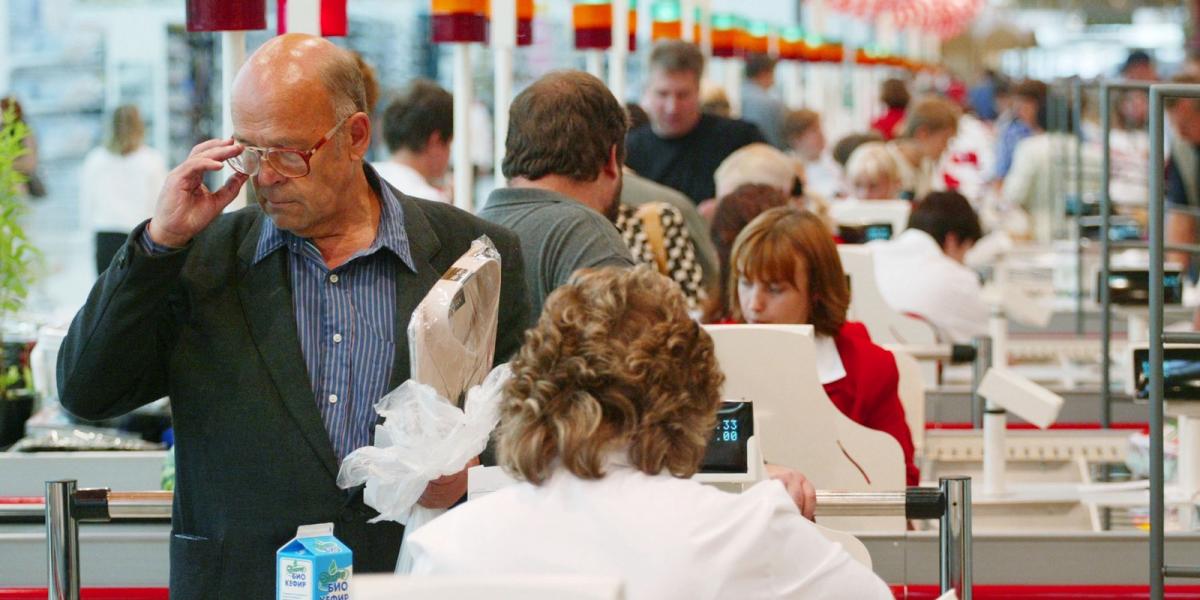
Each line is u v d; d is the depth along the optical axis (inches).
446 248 126.6
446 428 109.6
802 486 118.5
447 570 89.0
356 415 120.2
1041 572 160.2
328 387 120.7
